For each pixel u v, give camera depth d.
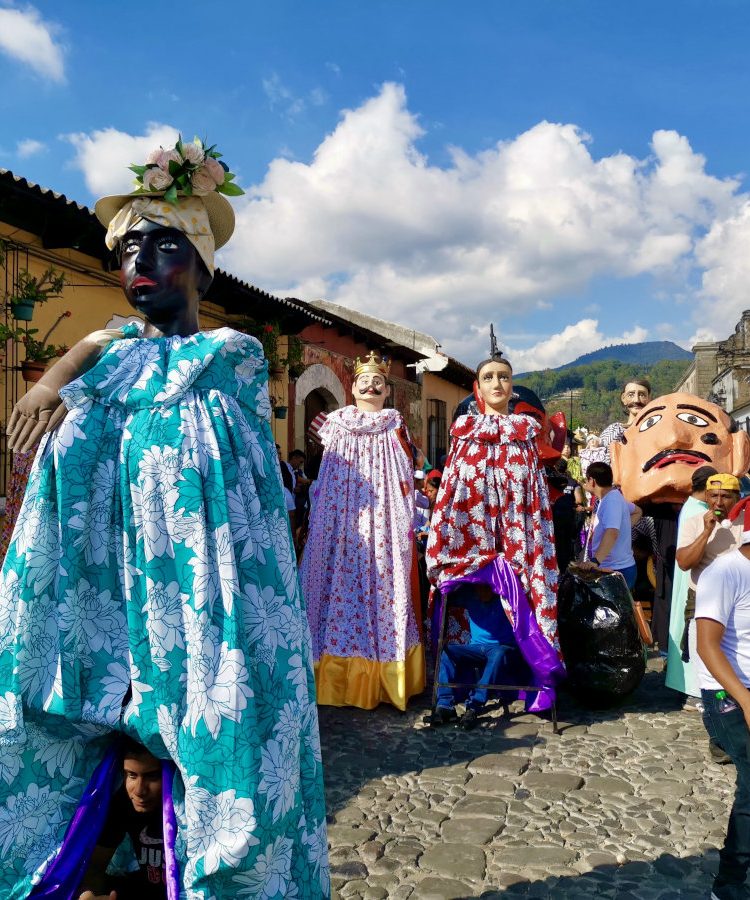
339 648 6.00
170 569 2.00
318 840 2.22
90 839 2.08
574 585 5.96
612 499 6.62
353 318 21.06
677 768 4.62
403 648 5.91
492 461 5.75
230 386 2.18
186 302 2.30
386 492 6.22
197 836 1.88
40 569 2.01
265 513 2.21
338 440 6.36
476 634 5.94
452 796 4.26
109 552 2.04
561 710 5.88
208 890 1.89
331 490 6.29
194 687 1.93
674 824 3.89
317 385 15.83
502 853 3.61
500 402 5.95
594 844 3.69
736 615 3.01
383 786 4.41
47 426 2.18
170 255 2.26
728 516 4.75
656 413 7.72
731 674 2.89
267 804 1.91
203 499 2.04
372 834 3.81
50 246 8.42
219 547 2.01
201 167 2.28
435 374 24.27
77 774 2.13
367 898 3.23
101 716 1.97
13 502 5.25
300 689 2.14
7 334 7.27
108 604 2.04
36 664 2.00
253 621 2.05
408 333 21.39
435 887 3.32
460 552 5.73
